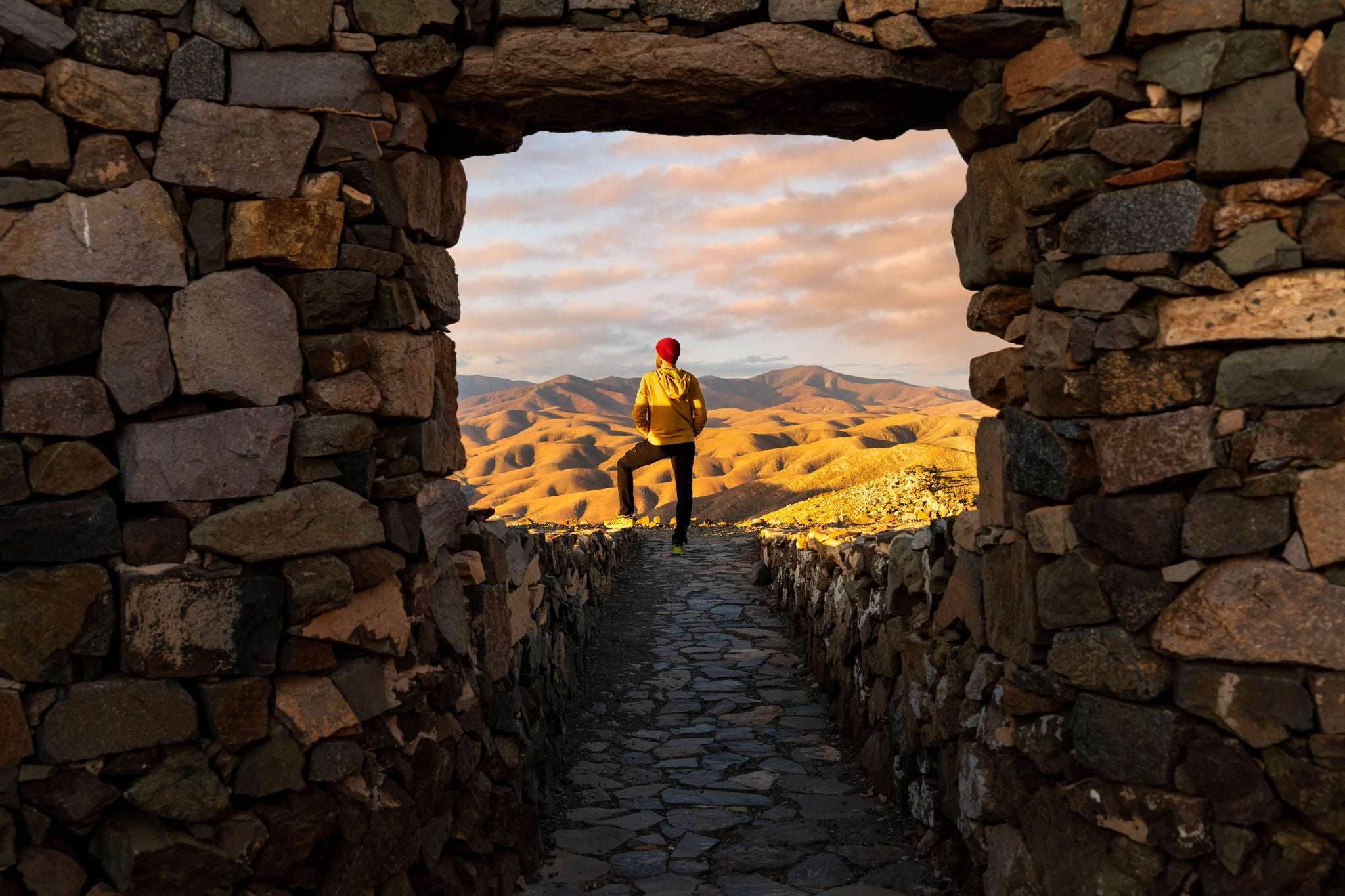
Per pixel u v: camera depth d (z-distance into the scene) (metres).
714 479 125.62
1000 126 3.02
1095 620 2.75
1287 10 2.51
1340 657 2.42
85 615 2.49
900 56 3.01
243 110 2.70
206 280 2.65
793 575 7.40
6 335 2.44
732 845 3.68
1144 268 2.68
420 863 2.95
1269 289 2.53
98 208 2.52
